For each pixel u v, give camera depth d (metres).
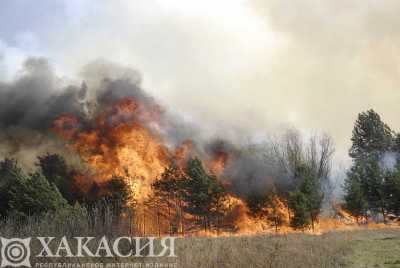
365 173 59.00
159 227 47.09
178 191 54.78
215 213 49.19
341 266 13.66
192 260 11.30
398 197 52.25
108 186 50.31
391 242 21.34
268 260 12.23
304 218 44.88
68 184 57.50
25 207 33.38
